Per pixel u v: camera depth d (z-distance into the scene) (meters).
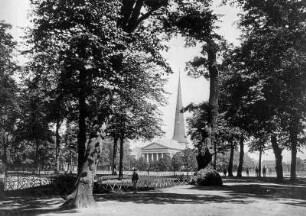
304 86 30.67
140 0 22.45
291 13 28.31
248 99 37.38
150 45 22.48
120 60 20.05
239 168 62.31
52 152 83.25
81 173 20.45
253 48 32.34
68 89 24.11
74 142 62.56
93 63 18.52
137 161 132.62
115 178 52.69
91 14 18.08
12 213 18.33
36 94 39.41
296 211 18.31
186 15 24.88
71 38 17.89
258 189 32.72
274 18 29.33
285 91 32.44
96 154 20.75
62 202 23.45
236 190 31.75
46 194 28.56
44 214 17.72
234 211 18.16
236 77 37.78
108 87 19.27
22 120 48.78
